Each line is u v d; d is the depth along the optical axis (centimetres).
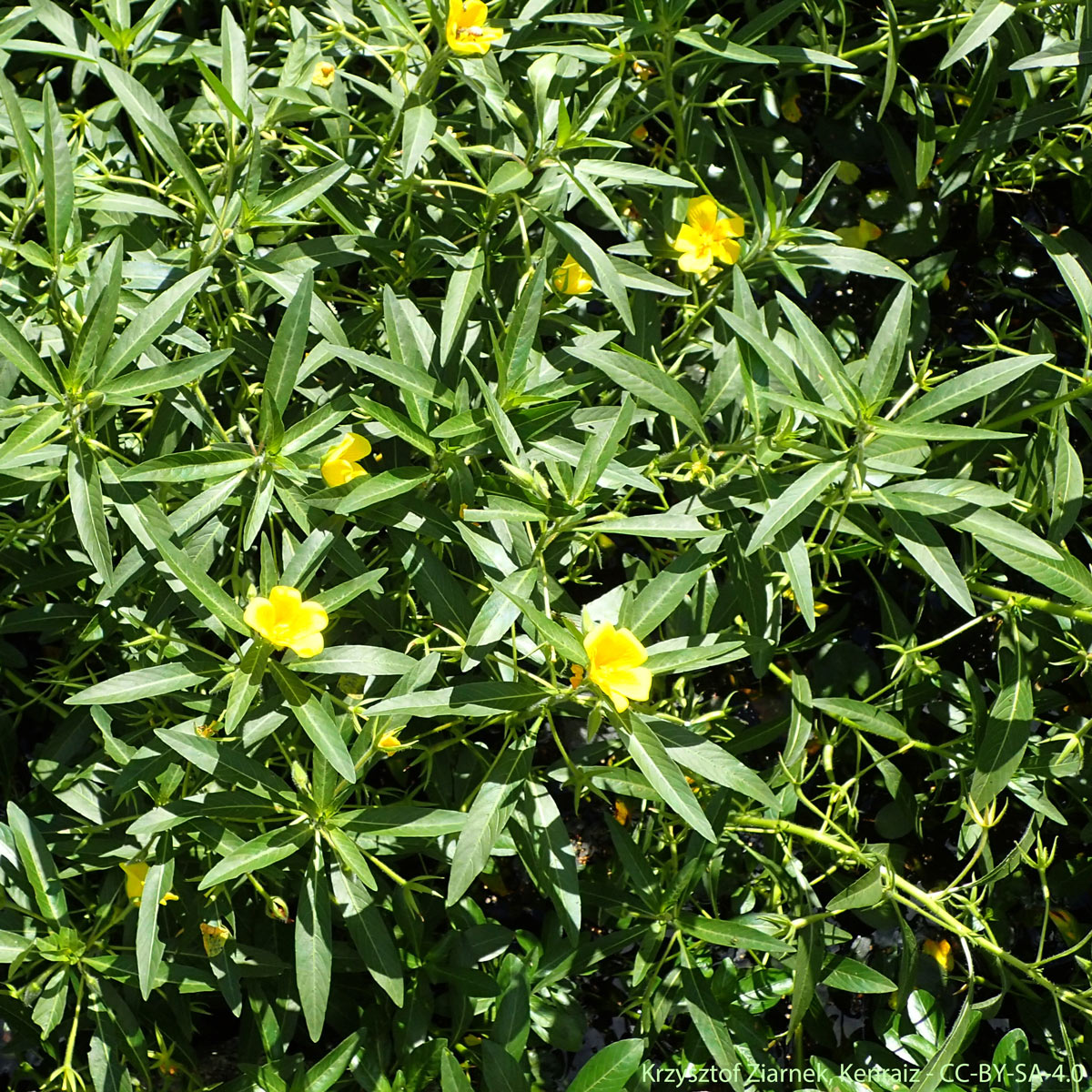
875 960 135
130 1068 124
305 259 120
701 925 120
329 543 110
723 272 131
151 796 115
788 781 125
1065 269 122
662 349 131
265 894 116
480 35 114
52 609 121
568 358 123
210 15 139
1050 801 137
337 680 121
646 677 105
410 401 112
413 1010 122
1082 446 141
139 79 129
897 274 125
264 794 110
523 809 117
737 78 141
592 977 135
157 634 117
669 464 123
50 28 123
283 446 111
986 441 131
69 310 112
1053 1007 131
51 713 135
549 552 119
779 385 121
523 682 113
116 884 118
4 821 128
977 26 124
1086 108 134
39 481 116
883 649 134
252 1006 119
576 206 138
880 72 146
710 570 125
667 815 128
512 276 128
